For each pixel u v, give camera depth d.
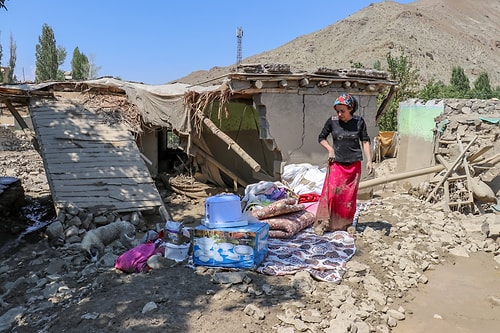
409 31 105.19
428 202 9.03
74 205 7.78
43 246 7.18
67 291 4.84
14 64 49.09
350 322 3.94
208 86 10.35
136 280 4.85
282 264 5.07
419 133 11.59
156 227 7.49
